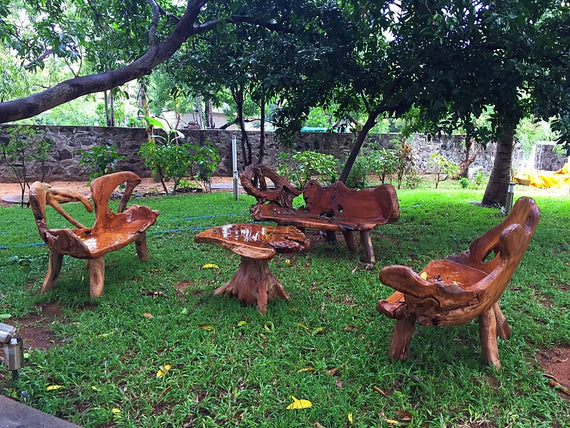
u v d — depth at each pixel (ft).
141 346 8.94
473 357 8.74
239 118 25.91
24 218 22.31
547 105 15.31
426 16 15.17
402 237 19.54
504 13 13.78
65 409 6.94
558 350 9.38
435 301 7.24
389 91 19.70
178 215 23.66
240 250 10.50
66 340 9.28
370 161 37.47
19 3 33.27
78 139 36.65
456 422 6.89
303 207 17.58
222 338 9.37
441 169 47.62
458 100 16.16
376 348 9.00
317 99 21.29
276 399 7.29
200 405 7.12
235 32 20.12
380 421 6.73
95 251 11.37
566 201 31.86
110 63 19.26
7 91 33.27
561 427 6.79
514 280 13.51
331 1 18.48
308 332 9.83
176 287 12.84
